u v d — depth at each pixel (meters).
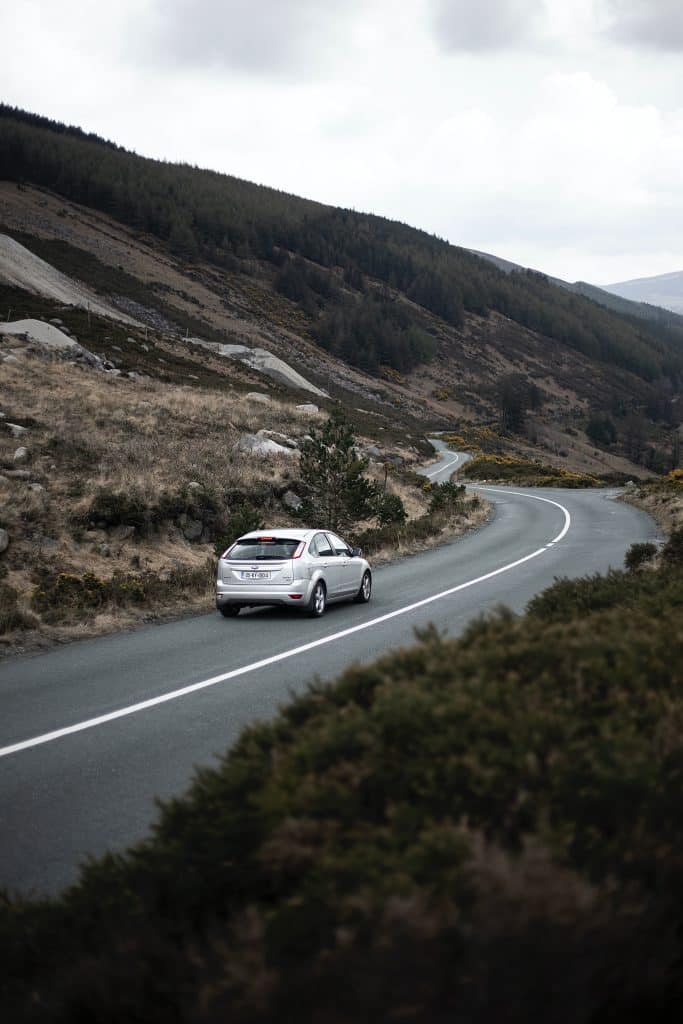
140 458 26.48
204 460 28.42
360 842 2.52
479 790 2.62
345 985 2.02
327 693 3.95
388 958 1.99
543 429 199.25
